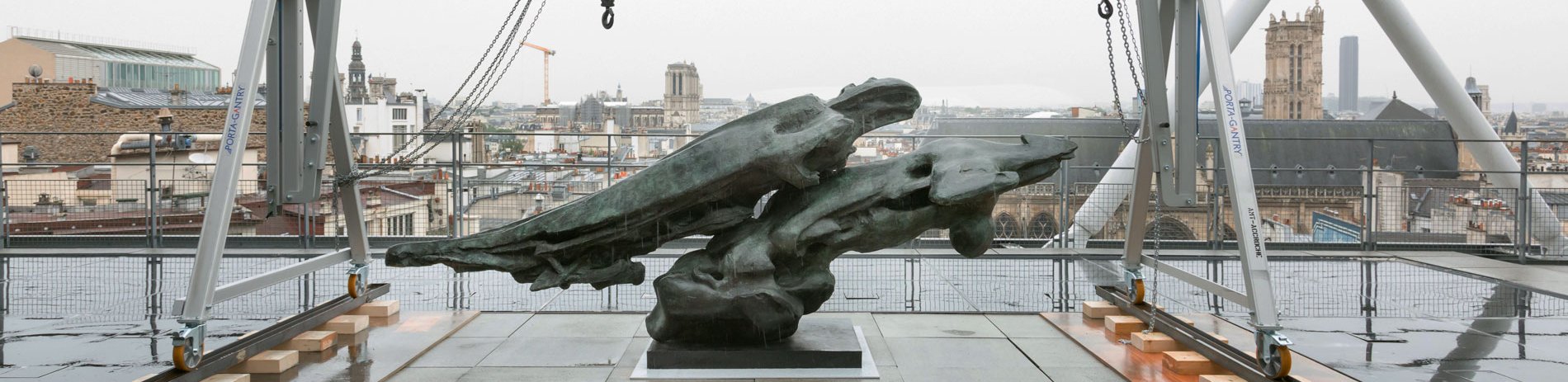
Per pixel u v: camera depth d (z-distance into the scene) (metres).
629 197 5.79
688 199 5.73
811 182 5.63
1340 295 8.67
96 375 5.59
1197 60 6.75
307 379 5.62
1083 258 11.23
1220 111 5.68
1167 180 6.89
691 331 5.88
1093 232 12.89
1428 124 50.47
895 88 6.02
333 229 12.68
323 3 6.86
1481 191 12.32
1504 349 6.38
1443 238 12.52
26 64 33.09
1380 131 50.94
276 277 6.38
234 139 5.50
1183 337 6.23
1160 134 6.87
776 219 5.81
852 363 5.85
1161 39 7.07
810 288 5.86
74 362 5.89
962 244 5.90
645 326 7.18
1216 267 10.59
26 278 9.45
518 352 6.35
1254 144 50.72
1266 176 48.78
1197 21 6.73
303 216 12.37
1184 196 6.90
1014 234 14.09
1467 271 10.40
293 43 6.73
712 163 5.68
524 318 7.48
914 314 7.66
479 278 9.65
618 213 5.77
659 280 5.73
